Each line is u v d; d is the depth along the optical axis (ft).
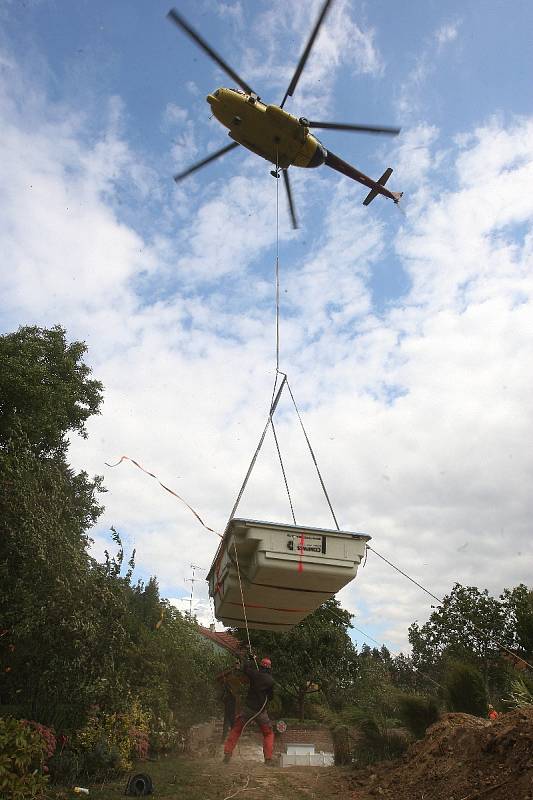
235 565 19.93
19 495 29.19
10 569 28.25
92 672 25.66
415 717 26.99
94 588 26.68
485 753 17.62
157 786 21.25
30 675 25.43
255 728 51.42
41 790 16.58
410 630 56.59
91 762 23.35
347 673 66.18
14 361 53.16
